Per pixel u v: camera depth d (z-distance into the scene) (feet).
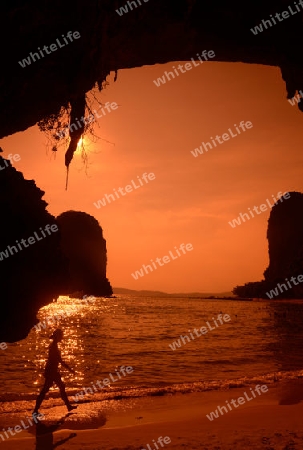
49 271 29.91
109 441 23.71
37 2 25.66
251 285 545.03
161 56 36.73
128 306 367.66
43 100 32.32
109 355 78.64
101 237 568.41
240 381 46.37
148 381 50.24
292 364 63.36
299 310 285.02
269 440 22.21
